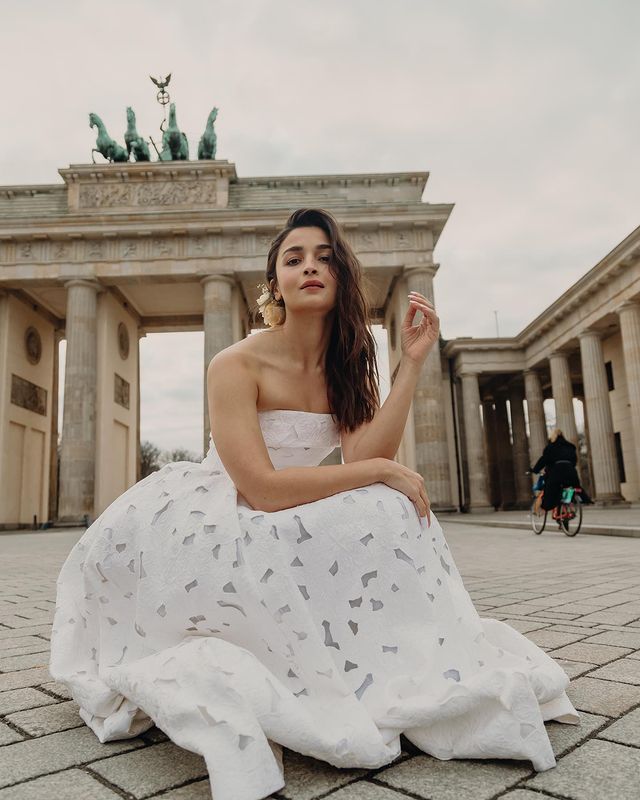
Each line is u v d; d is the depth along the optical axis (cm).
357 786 168
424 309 278
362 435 263
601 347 3812
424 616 208
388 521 213
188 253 3447
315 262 253
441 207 3416
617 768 175
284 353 254
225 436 222
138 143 3900
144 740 212
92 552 227
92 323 3409
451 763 184
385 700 189
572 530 1508
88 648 241
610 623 418
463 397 4491
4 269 3388
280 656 198
